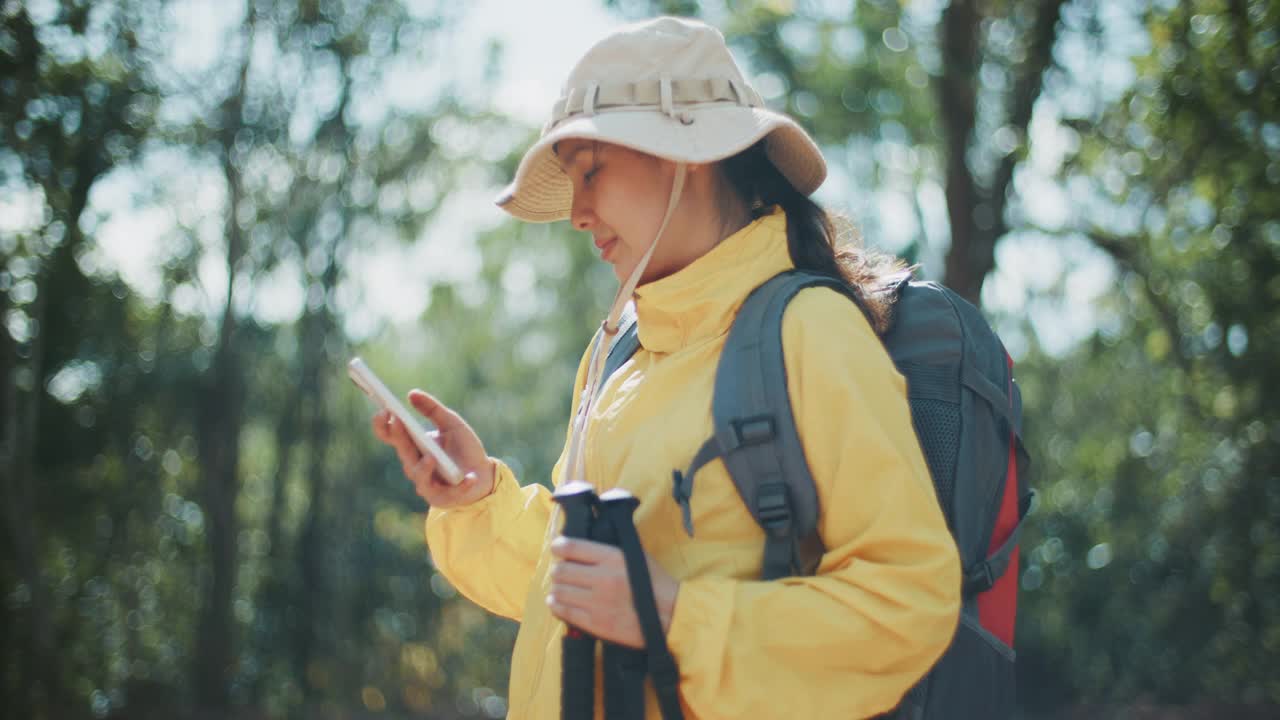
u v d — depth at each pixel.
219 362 12.39
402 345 20.75
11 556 10.86
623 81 1.52
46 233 10.52
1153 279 10.80
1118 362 13.14
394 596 14.34
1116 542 12.40
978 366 1.57
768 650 1.26
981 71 11.59
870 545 1.31
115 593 12.35
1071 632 12.96
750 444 1.36
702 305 1.49
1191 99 7.98
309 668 13.18
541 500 1.83
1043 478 13.46
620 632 1.29
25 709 10.74
